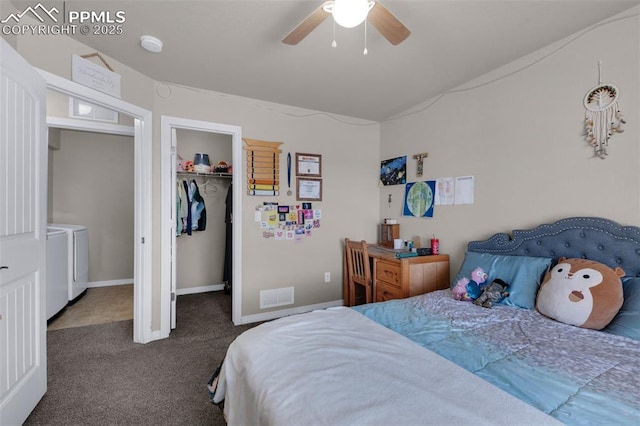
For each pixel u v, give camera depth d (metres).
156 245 2.69
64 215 4.24
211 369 2.19
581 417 0.87
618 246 1.71
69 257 3.51
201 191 4.32
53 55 1.89
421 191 3.16
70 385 1.96
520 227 2.27
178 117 2.75
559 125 2.04
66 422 1.63
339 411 0.86
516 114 2.29
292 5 1.69
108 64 2.25
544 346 1.34
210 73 2.52
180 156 4.20
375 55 2.21
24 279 1.60
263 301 3.18
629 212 1.73
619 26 1.76
